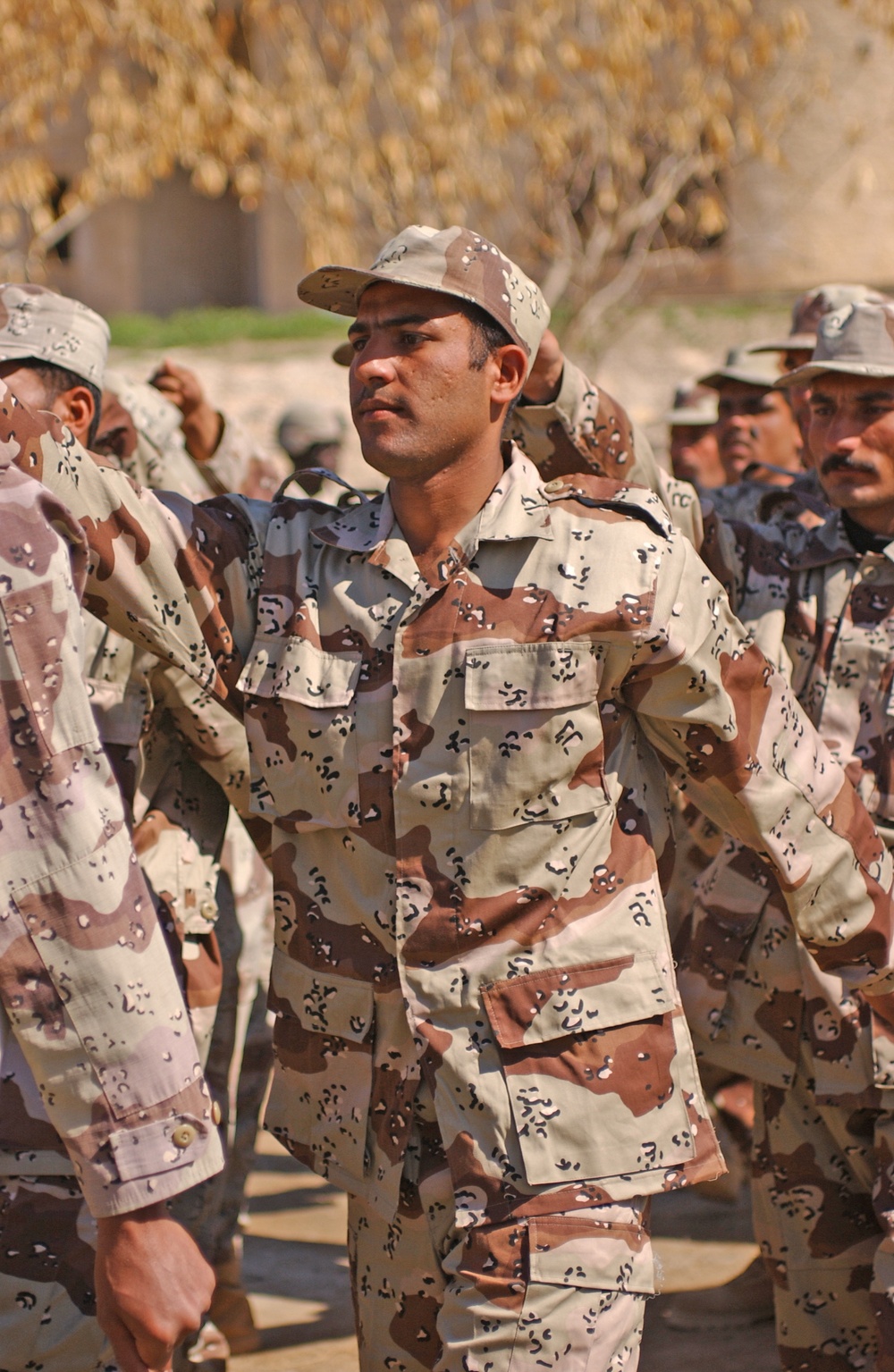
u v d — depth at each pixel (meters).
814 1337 2.89
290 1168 4.80
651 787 2.25
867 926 2.39
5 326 2.76
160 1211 1.79
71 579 1.77
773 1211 2.91
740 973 2.90
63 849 1.73
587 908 2.12
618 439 2.73
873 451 2.87
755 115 12.81
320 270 2.16
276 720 2.20
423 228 2.17
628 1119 2.10
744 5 10.55
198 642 2.22
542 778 2.09
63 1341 2.20
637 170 11.44
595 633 2.10
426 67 10.09
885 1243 2.65
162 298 20.58
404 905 2.11
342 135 9.91
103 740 2.71
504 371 2.21
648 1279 2.12
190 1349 3.17
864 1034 2.76
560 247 11.99
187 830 2.94
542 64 10.07
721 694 2.19
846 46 13.59
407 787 2.11
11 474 1.77
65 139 18.98
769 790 2.26
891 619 2.87
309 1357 3.39
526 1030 2.08
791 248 14.07
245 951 3.31
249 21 11.52
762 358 4.99
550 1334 2.04
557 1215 2.06
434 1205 2.13
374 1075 2.16
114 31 9.90
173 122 9.75
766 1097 2.91
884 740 2.84
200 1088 1.80
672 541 2.18
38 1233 2.19
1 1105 2.20
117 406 3.61
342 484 2.33
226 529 2.26
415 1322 2.20
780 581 2.95
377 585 2.18
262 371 13.50
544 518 2.17
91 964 1.74
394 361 2.13
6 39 9.70
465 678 2.10
